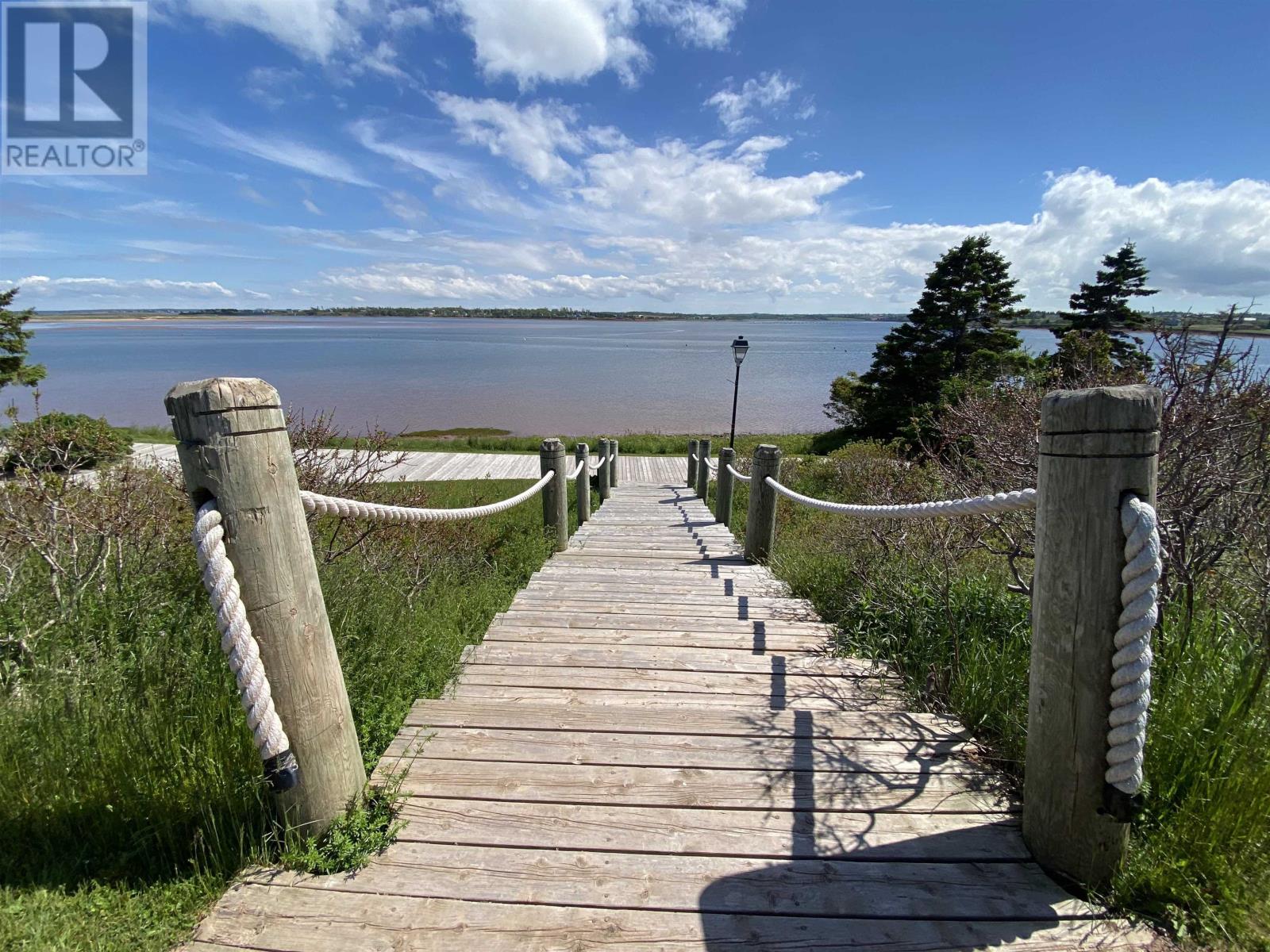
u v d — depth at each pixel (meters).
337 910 1.55
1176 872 1.57
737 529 8.45
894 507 2.72
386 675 2.65
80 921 1.54
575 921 1.53
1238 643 2.17
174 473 4.30
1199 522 2.63
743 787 2.03
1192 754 1.79
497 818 1.87
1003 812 1.91
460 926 1.51
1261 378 2.68
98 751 2.00
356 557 4.12
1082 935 1.48
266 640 1.58
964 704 2.46
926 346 19.52
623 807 1.93
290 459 1.63
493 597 4.21
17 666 2.48
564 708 2.52
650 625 3.57
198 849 1.72
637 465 16.98
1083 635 1.50
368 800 1.88
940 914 1.54
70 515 3.06
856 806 1.94
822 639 3.34
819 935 1.49
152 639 2.61
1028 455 3.60
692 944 1.47
